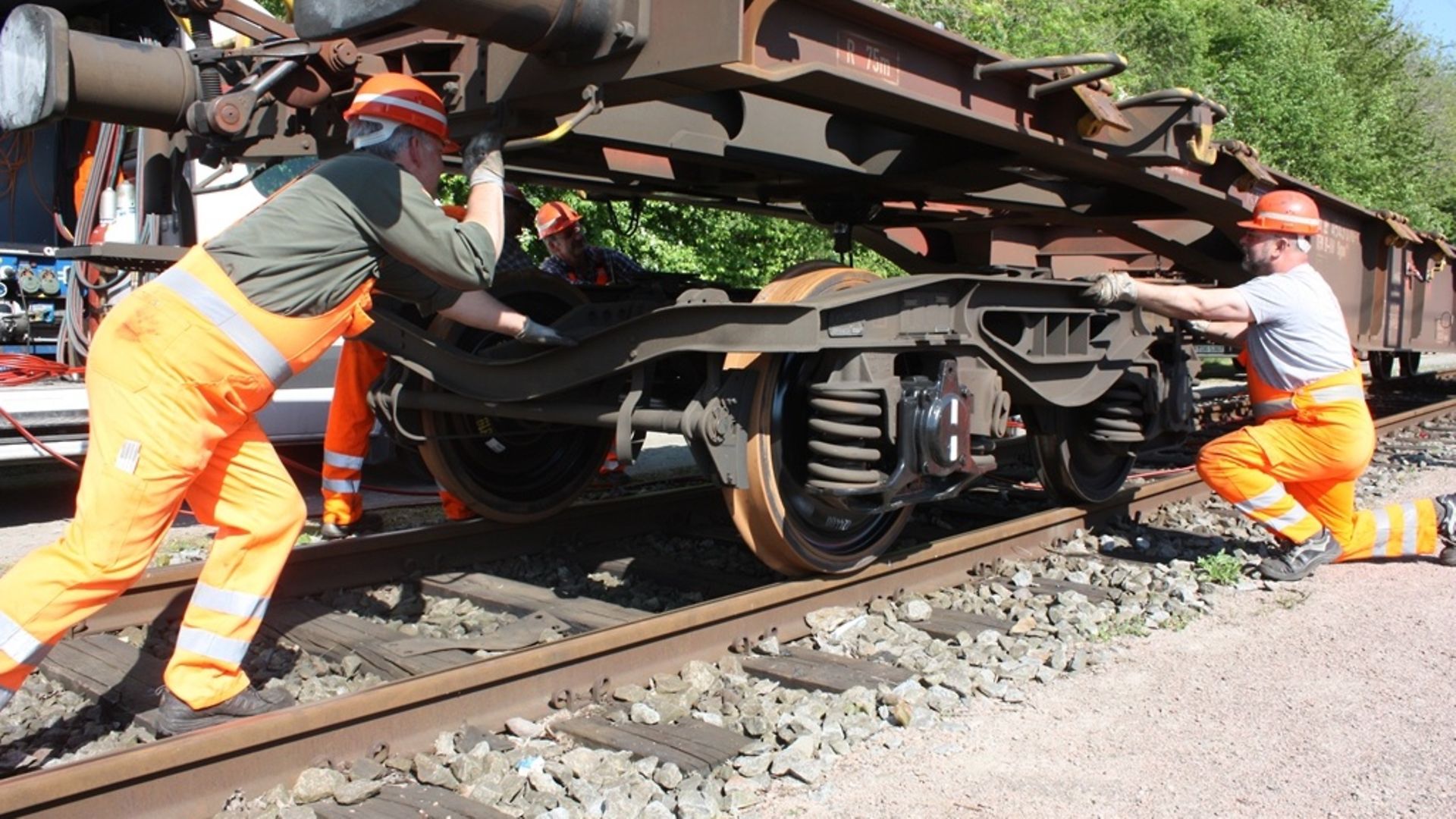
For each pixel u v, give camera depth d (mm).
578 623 4531
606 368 4543
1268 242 5566
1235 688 4000
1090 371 5801
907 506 4977
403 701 3268
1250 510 5477
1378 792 3186
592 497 7355
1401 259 10031
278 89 3992
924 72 4539
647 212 12688
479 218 3705
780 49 3885
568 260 6883
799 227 13703
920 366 4852
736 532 6148
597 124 4656
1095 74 4598
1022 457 8625
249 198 7707
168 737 3299
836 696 3791
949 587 5266
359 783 3035
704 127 5160
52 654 4113
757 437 4336
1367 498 7547
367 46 4305
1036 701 3891
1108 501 6453
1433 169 32562
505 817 2930
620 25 3402
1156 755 3447
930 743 3521
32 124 3607
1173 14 23609
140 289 3123
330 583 5023
